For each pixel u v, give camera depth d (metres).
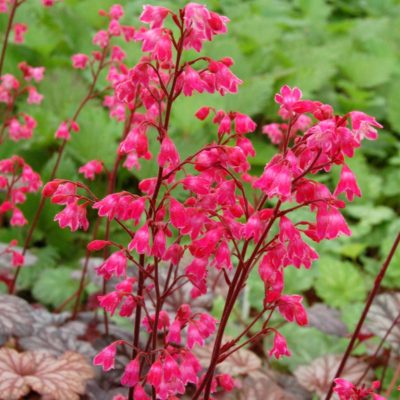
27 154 0.89
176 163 0.39
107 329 0.56
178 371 0.39
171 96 0.39
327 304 0.72
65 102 0.97
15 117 0.62
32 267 0.74
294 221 0.76
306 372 0.58
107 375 0.53
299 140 0.39
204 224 0.41
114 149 0.88
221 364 0.56
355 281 0.74
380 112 1.19
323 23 1.45
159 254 0.39
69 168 0.79
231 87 0.38
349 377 0.58
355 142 0.36
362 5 1.71
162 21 0.37
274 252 0.39
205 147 0.39
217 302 0.68
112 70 0.57
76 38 1.13
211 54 1.07
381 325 0.55
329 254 0.86
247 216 0.40
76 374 0.50
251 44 1.20
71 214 0.41
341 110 1.17
